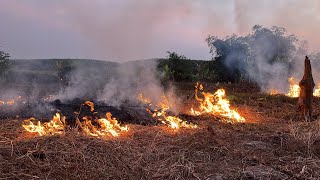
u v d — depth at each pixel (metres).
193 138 6.54
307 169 5.20
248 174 4.96
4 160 5.07
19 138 6.33
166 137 6.80
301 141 6.64
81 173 4.94
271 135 7.18
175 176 4.96
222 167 5.29
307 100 10.06
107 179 4.84
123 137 6.67
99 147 5.74
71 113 8.66
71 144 5.79
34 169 4.93
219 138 6.81
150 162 5.48
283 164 5.49
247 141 6.71
